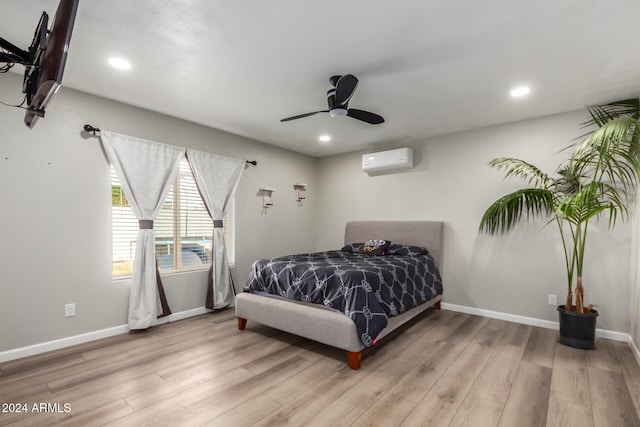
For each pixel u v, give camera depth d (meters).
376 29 2.02
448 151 4.33
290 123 3.92
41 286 2.79
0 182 2.60
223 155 4.27
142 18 1.91
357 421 1.87
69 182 2.95
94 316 3.09
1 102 2.61
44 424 1.83
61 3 1.33
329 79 2.72
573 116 3.45
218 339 3.16
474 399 2.10
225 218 4.43
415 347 2.98
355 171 5.35
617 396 2.13
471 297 4.09
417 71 2.57
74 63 2.48
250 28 2.01
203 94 3.07
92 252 3.08
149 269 3.37
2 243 2.61
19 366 2.53
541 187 3.49
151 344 3.01
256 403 2.05
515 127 3.81
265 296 3.34
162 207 3.65
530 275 3.66
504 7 1.79
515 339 3.18
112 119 3.22
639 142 2.55
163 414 1.93
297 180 5.46
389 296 2.91
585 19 1.89
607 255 3.22
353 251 4.62
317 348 2.95
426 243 4.35
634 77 2.63
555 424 1.85
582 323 2.92
